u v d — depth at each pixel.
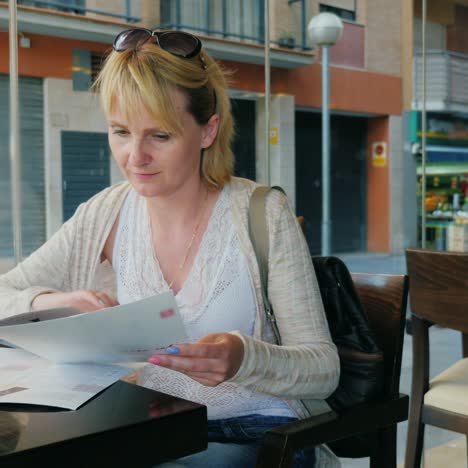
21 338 0.82
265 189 1.19
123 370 0.90
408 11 4.89
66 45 3.53
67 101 3.60
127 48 1.05
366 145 5.29
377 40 4.97
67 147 3.59
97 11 3.61
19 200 1.95
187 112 1.07
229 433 1.15
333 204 5.48
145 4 3.75
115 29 3.70
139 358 0.88
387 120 5.12
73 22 3.49
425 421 1.69
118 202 1.29
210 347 0.85
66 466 0.65
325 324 1.11
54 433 0.67
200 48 1.08
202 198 1.19
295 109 4.84
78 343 0.83
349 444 1.17
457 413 1.62
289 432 0.93
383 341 1.18
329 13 4.66
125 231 1.27
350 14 4.91
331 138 5.47
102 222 1.29
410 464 1.71
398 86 4.98
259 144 3.95
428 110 4.84
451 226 4.45
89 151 3.70
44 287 1.21
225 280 1.14
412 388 1.73
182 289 1.16
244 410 1.14
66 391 0.81
